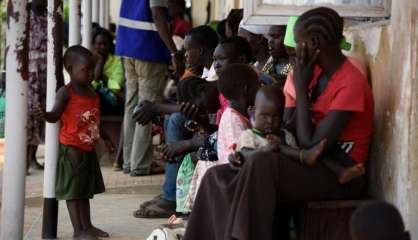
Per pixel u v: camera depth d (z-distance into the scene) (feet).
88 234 21.48
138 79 32.24
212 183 15.88
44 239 21.70
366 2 18.60
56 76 21.03
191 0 53.93
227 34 26.55
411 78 15.39
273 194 15.06
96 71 37.19
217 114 19.38
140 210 24.82
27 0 17.87
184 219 22.65
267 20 18.58
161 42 30.83
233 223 14.84
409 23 15.49
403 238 11.54
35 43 32.96
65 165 20.88
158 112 20.48
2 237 17.85
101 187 21.57
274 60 21.42
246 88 17.24
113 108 37.06
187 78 19.94
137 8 30.68
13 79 17.54
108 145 22.59
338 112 15.52
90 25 32.22
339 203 15.66
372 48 17.80
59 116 20.48
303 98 15.69
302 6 18.52
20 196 17.80
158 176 32.83
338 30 15.92
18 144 17.70
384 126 16.84
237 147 16.24
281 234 16.76
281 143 15.67
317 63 16.15
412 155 15.40
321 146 15.01
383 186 16.81
